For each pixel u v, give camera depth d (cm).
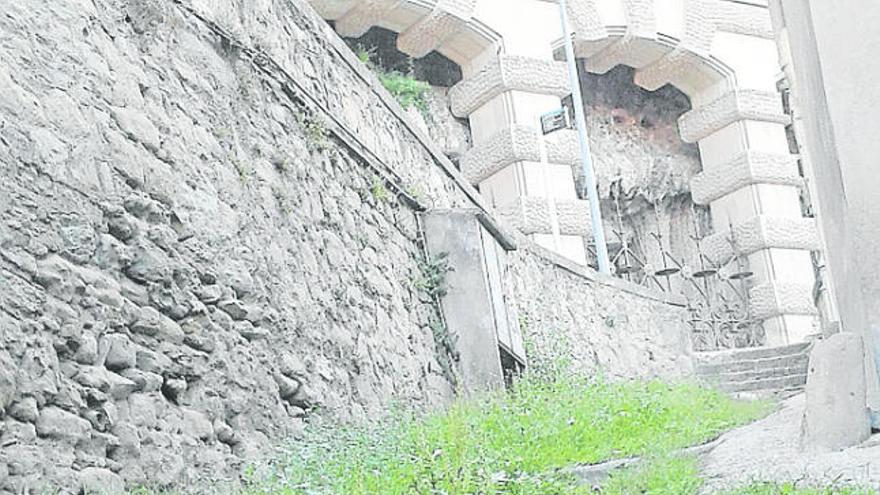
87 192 650
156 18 770
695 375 1554
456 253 1216
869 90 788
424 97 2034
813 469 670
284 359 841
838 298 811
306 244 932
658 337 1750
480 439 825
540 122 2009
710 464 771
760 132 2341
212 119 823
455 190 1367
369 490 659
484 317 1200
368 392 977
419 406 1074
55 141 630
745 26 2347
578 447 856
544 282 1523
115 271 664
